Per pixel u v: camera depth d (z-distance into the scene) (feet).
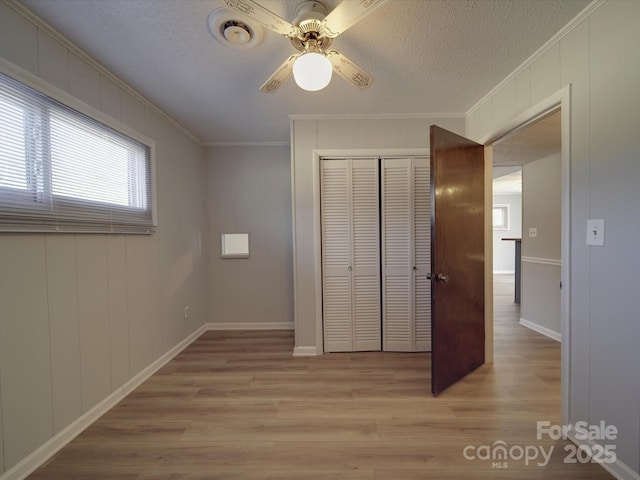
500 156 10.68
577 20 4.71
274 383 7.14
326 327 9.02
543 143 9.27
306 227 8.81
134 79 6.57
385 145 8.67
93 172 5.92
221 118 8.83
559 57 5.12
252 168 11.30
